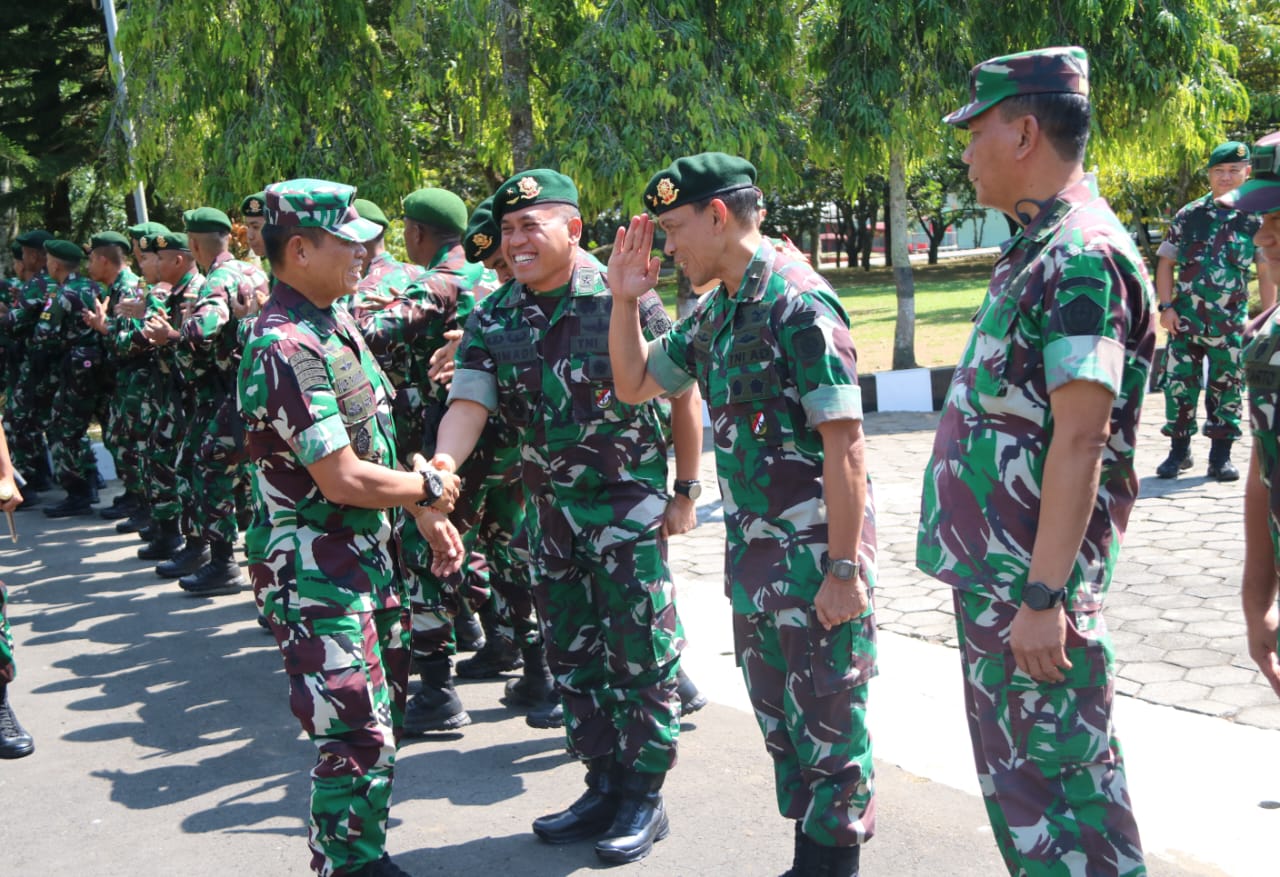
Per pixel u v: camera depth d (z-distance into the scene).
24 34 13.94
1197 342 6.87
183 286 6.57
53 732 4.54
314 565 2.85
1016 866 2.31
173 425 6.96
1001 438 2.26
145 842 3.58
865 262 41.88
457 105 11.77
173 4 10.02
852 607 2.67
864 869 3.09
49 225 15.46
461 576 4.33
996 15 10.86
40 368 9.18
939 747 3.78
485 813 3.64
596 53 9.65
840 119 11.17
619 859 3.24
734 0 9.92
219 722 4.58
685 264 2.80
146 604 6.30
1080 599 2.23
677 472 3.40
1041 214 2.25
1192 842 3.05
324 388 2.80
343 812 2.86
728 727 4.17
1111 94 11.10
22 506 9.20
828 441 2.63
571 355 3.30
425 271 4.58
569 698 3.42
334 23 10.38
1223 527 6.05
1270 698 3.93
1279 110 17.25
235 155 10.21
